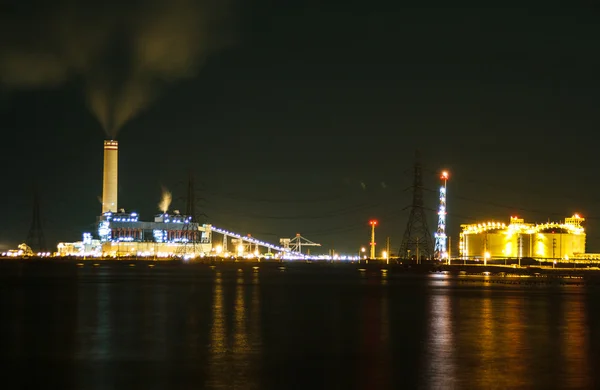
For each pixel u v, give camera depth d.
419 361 47.19
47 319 70.81
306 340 56.34
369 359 47.97
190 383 40.69
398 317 73.44
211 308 82.62
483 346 53.56
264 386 39.94
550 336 59.12
